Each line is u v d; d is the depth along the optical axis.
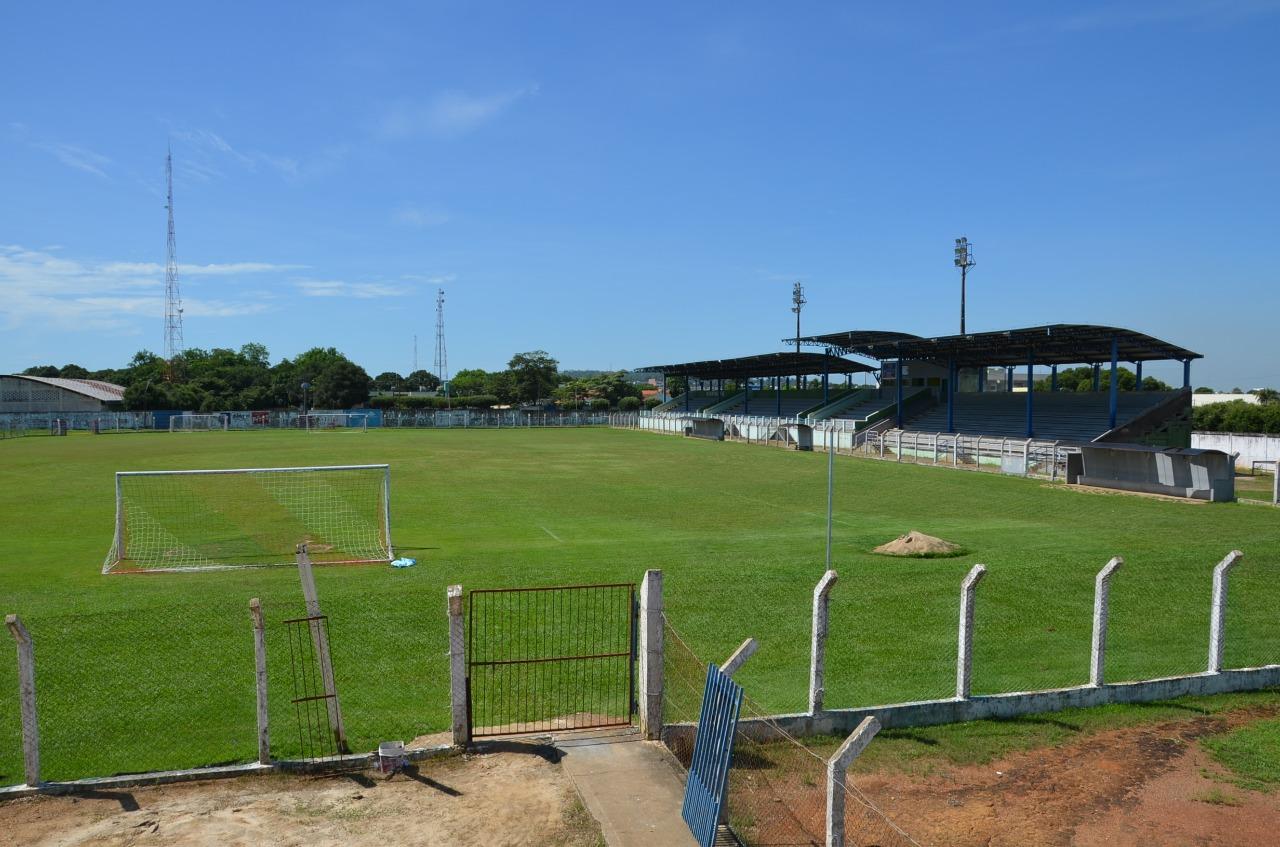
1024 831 7.53
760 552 18.86
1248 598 15.16
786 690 10.76
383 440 65.25
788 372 77.69
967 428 51.25
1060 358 50.31
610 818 7.48
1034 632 13.28
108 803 7.70
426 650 11.96
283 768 8.36
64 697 10.21
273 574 16.52
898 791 8.23
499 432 79.75
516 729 9.40
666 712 9.79
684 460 46.00
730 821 7.38
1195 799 8.20
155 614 13.09
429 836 7.18
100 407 103.25
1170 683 10.77
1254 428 54.03
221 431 81.31
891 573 16.41
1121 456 30.86
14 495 29.81
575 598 14.48
